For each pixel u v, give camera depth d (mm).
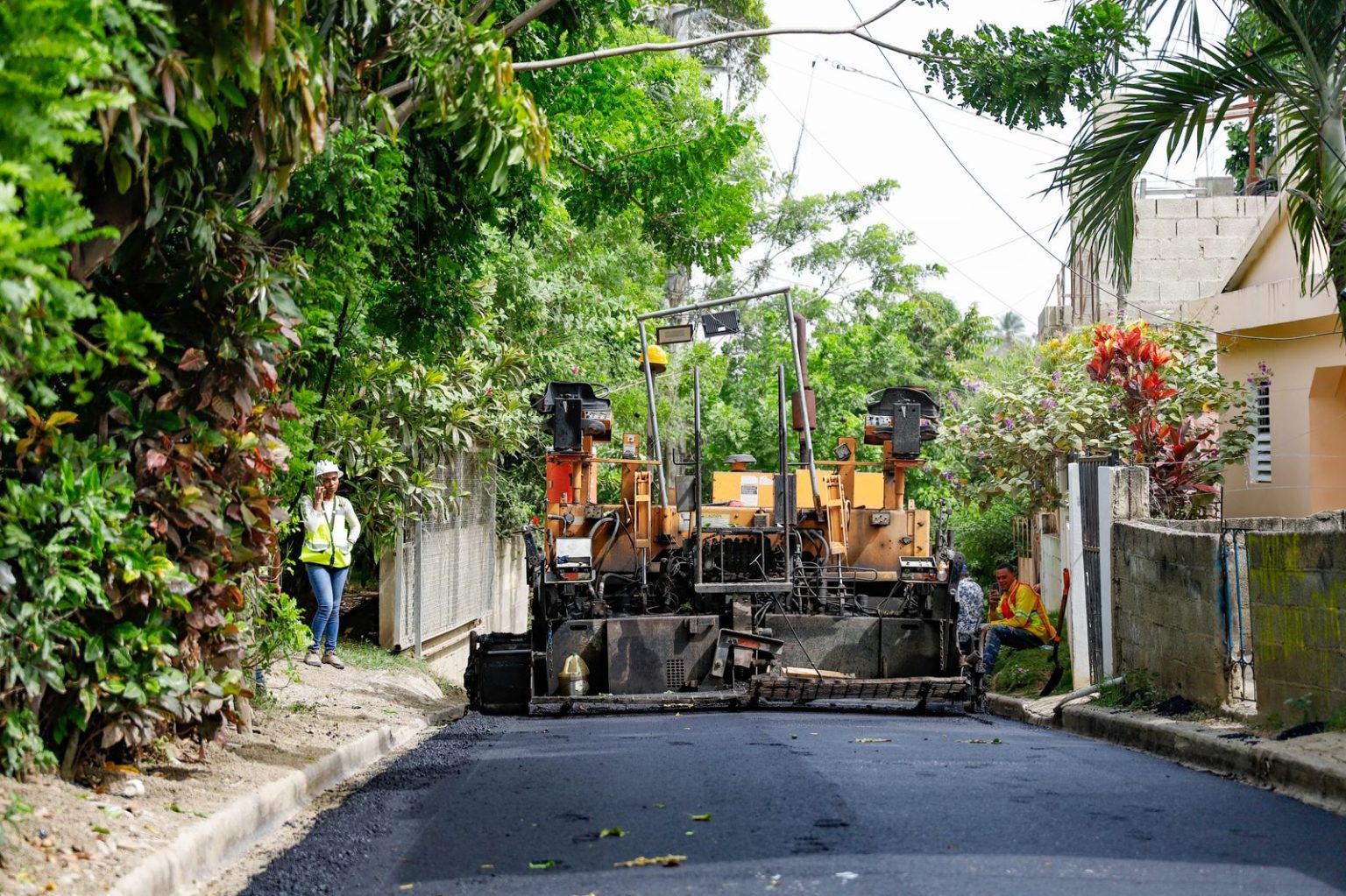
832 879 5363
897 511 13742
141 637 6348
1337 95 11086
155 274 6641
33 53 4254
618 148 14641
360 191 8867
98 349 5207
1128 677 11688
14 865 4875
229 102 6414
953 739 10125
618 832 6363
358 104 7402
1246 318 18531
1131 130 11609
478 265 11984
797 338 13484
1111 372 16234
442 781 8203
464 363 15766
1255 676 9453
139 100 5371
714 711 12609
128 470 6539
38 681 5637
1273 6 10891
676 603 13195
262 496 7137
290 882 5684
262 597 9336
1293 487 18047
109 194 5965
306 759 8305
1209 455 16250
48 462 5945
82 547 5816
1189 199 24344
